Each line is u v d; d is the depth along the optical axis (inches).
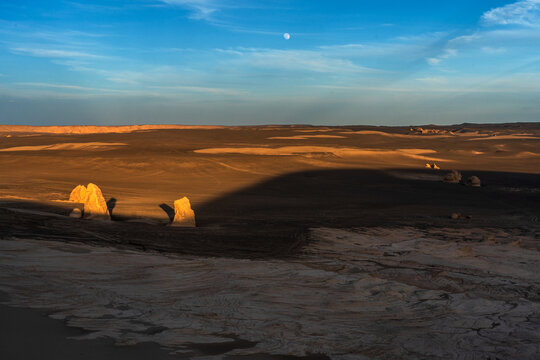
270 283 402.0
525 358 248.5
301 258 596.1
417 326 302.7
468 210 1368.1
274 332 262.5
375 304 357.1
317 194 1627.7
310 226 911.7
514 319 335.9
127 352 208.4
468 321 322.7
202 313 291.3
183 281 388.2
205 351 221.1
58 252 456.4
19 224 639.8
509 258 681.6
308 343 248.1
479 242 812.6
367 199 1537.9
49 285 324.8
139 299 314.0
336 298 366.6
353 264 565.0
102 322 250.2
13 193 1216.2
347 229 888.9
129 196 1355.8
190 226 854.5
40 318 247.1
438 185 2015.3
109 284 352.8
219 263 481.7
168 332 244.1
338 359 227.1
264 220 995.3
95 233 658.8
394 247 727.1
